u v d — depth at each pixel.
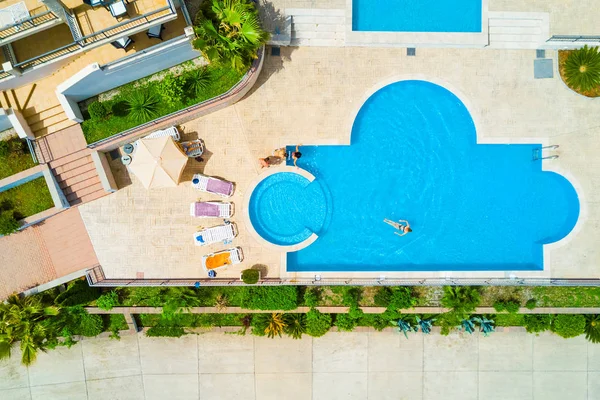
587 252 19.48
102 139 17.77
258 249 19.28
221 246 19.23
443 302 19.02
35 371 20.47
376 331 20.55
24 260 18.88
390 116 19.48
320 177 19.53
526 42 19.08
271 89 19.02
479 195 19.67
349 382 20.80
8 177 17.62
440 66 19.11
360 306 19.75
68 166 18.17
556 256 19.45
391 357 20.75
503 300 19.86
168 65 17.97
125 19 14.60
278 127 19.12
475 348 20.81
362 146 19.50
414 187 19.66
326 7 18.56
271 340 20.59
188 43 16.47
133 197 19.08
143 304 19.77
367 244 19.66
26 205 18.44
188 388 20.73
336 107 19.09
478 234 19.72
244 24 16.17
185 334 20.47
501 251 19.80
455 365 20.86
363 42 18.56
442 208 19.70
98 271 19.00
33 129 17.61
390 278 19.23
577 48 19.03
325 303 19.83
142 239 19.17
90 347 20.44
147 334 20.31
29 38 16.09
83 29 14.66
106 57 16.80
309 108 19.09
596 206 19.45
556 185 19.69
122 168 19.03
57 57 15.51
